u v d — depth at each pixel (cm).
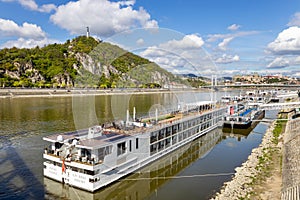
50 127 5034
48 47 18225
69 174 2312
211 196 2306
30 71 15012
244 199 2127
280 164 3033
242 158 3466
